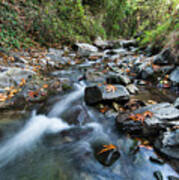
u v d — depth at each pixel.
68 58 6.57
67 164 1.81
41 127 2.58
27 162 1.87
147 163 1.73
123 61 5.95
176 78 3.77
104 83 4.02
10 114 2.76
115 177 1.61
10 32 5.48
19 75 3.72
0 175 1.70
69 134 2.35
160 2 10.30
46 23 7.32
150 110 2.42
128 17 17.34
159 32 6.45
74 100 3.39
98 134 2.33
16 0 6.22
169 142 1.78
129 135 2.18
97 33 12.13
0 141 2.18
